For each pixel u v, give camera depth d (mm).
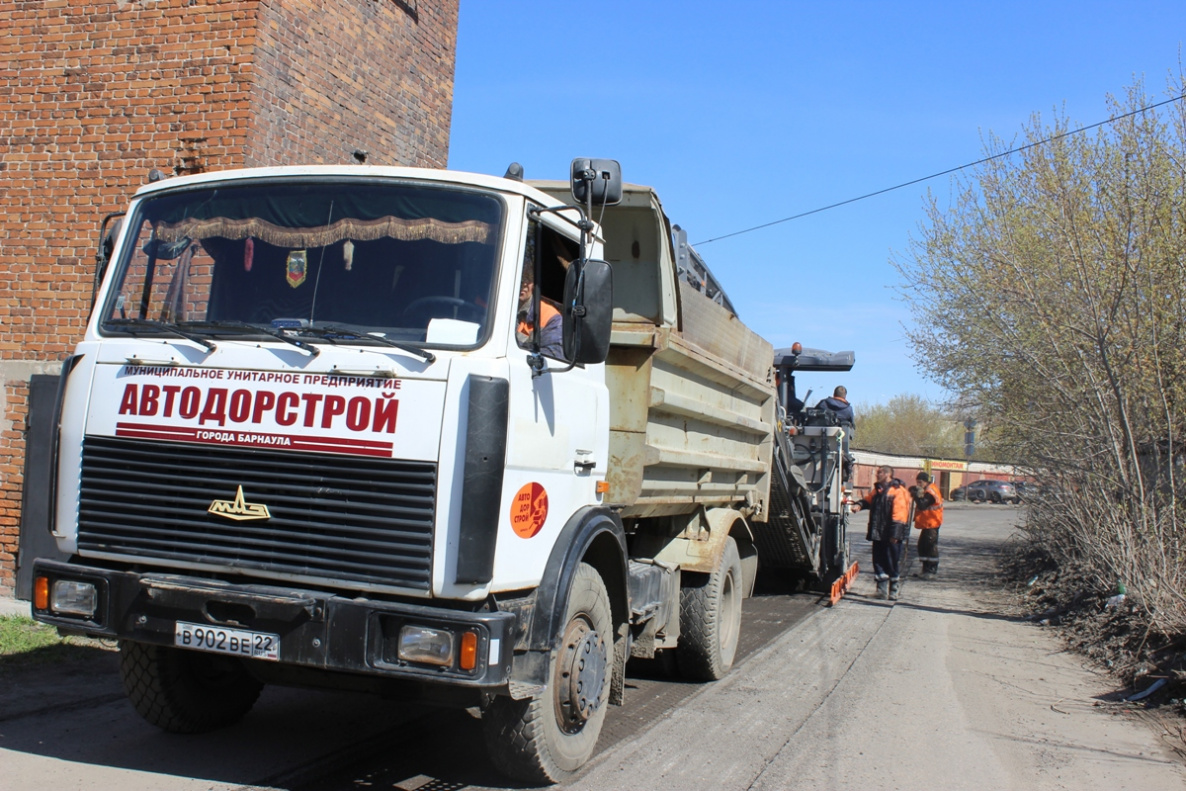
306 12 9156
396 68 10578
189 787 4504
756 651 8836
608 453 5625
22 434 8766
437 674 3861
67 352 8797
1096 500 11125
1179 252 10148
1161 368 10562
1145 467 10773
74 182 8883
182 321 4617
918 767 5438
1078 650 9508
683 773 5109
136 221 4918
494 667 3891
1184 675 7324
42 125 8984
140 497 4301
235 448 4191
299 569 4055
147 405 4352
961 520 38062
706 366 6984
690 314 6746
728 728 6082
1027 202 14305
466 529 3914
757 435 9031
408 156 10844
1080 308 10914
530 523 4395
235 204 4766
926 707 6871
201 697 5332
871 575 16516
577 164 4902
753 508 8898
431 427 3984
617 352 5809
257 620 4059
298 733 5527
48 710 5629
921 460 60719
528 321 4512
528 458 4367
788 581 13539
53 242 8898
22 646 6875
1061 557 13719
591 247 5258
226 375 4273
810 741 5867
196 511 4211
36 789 4328
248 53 8523
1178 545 9352
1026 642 10008
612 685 5379
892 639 9766
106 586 4258
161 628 4176
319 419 4105
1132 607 9680
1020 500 15641
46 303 8891
